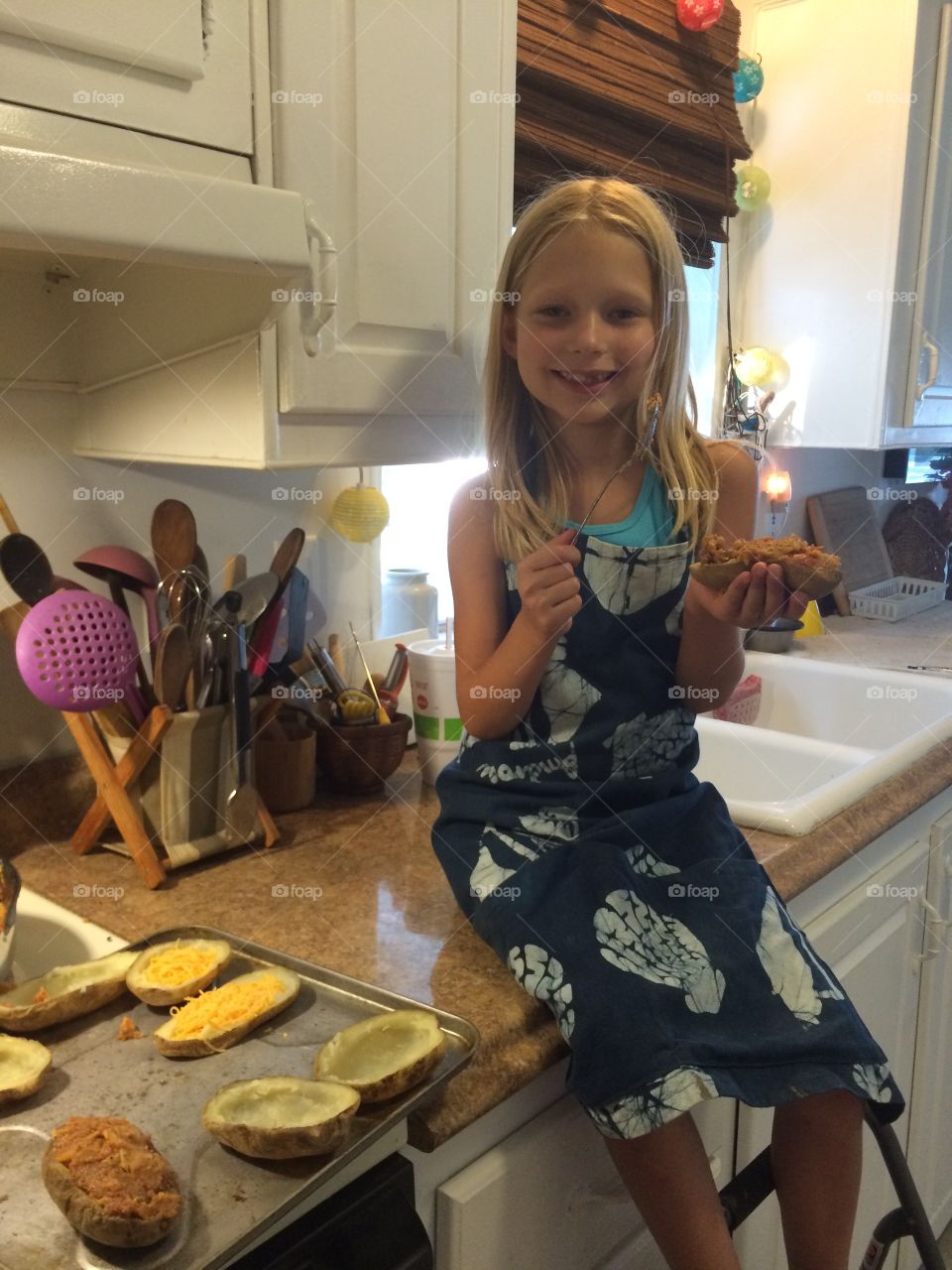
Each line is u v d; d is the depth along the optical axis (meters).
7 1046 0.77
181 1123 0.70
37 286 1.15
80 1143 0.64
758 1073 0.84
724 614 0.94
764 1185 0.95
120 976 0.85
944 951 1.56
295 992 0.83
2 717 1.18
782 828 1.21
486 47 1.14
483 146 1.16
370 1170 0.74
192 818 1.12
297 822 1.27
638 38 1.68
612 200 1.01
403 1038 0.78
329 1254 0.70
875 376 2.05
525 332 1.04
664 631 1.04
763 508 2.22
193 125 0.87
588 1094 0.81
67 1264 0.59
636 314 1.03
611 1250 0.98
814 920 1.23
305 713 1.35
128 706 1.10
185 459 1.07
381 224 1.05
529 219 1.04
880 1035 1.41
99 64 0.79
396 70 1.04
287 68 0.93
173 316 1.03
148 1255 0.59
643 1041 0.81
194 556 1.18
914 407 2.13
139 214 0.76
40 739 1.21
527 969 0.86
